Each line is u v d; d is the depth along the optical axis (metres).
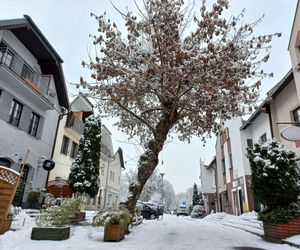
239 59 8.62
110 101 10.74
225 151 23.77
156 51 8.70
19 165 13.80
